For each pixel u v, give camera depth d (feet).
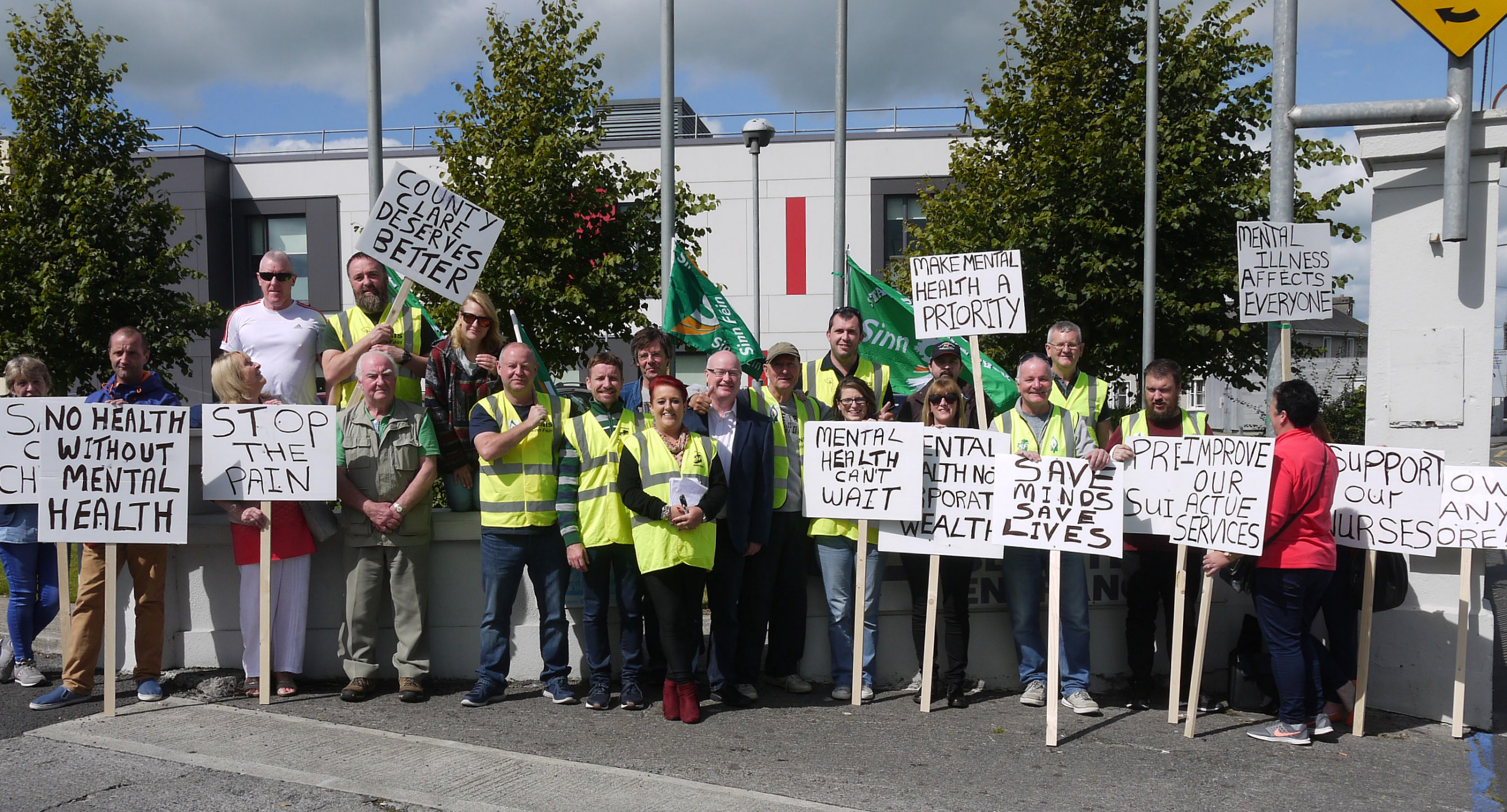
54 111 43.98
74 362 44.09
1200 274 39.11
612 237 40.50
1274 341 21.76
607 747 16.22
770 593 19.19
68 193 43.52
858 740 16.85
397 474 18.28
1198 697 18.29
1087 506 17.25
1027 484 17.71
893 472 18.56
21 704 17.85
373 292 20.80
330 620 20.10
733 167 79.82
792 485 19.40
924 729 17.53
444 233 19.65
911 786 14.71
